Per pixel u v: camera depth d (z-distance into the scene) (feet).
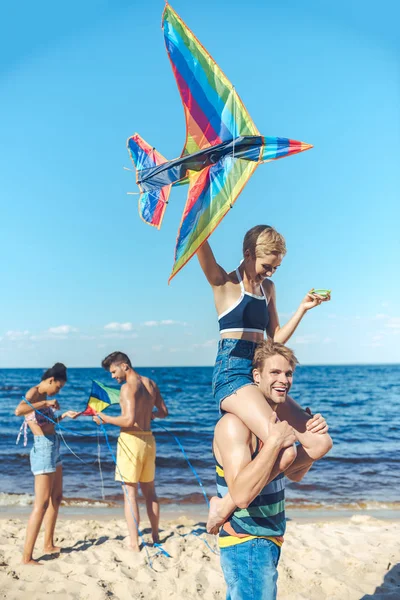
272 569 9.93
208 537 22.49
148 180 11.94
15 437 67.77
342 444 61.82
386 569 18.57
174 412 104.99
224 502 10.18
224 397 10.36
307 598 16.38
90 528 23.61
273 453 8.98
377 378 214.28
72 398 131.13
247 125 10.31
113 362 21.76
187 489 34.68
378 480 37.88
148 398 21.98
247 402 10.00
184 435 69.00
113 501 30.63
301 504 30.81
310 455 10.83
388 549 20.57
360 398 134.41
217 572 18.57
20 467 42.24
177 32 10.60
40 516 19.20
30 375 267.39
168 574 18.47
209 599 16.76
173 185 11.92
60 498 20.59
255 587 9.73
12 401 128.77
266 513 10.12
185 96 10.83
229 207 10.14
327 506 30.40
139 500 31.12
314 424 10.86
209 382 191.62
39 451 19.57
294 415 11.18
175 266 9.92
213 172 10.77
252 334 11.17
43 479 19.40
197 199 10.69
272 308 12.33
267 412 9.80
